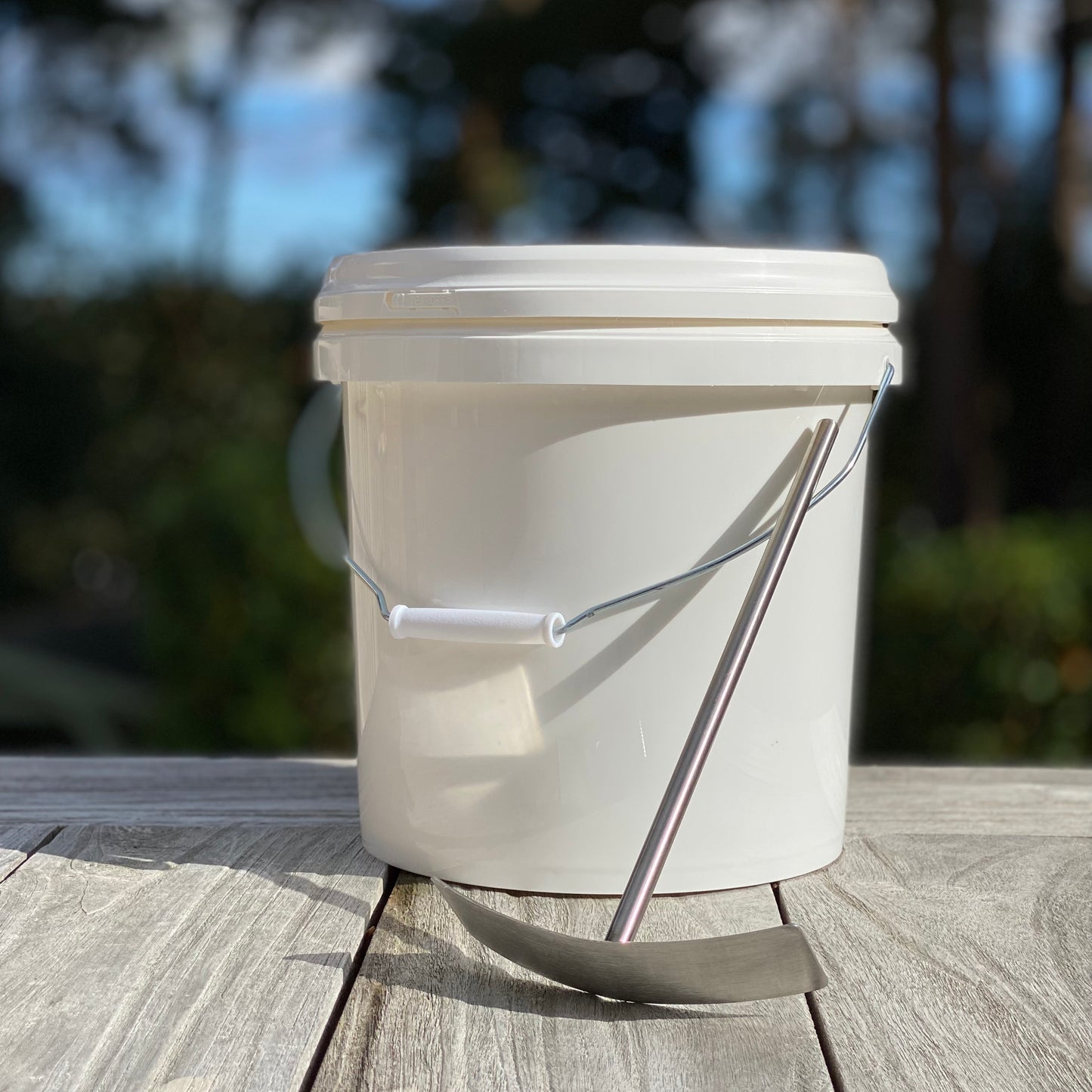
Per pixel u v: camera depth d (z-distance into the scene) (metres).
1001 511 4.64
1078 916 0.76
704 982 0.64
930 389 4.35
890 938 0.73
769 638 0.79
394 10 5.68
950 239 4.15
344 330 0.83
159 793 1.00
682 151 5.91
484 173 5.76
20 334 5.20
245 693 2.27
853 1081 0.60
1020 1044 0.63
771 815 0.81
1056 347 4.50
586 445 0.76
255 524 2.27
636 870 0.70
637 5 5.54
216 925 0.75
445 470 0.78
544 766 0.78
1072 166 4.36
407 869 0.83
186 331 5.37
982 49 4.27
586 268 0.74
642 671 0.77
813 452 0.77
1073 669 2.08
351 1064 0.61
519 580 0.77
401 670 0.81
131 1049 0.62
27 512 5.12
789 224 5.25
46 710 3.55
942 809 0.96
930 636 2.10
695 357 0.74
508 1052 0.62
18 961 0.70
